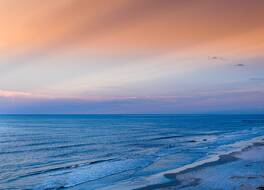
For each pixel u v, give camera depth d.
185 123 148.12
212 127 108.00
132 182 22.00
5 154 38.12
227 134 71.06
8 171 27.00
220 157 32.69
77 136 66.75
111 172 26.00
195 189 19.64
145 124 135.75
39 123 143.00
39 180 23.09
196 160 31.69
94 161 32.44
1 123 140.12
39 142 53.44
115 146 47.38
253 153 35.47
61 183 22.00
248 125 121.81
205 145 47.06
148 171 26.20
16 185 21.59
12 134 71.69
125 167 28.31
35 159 34.25
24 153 39.19
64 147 45.97
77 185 21.34
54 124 132.12
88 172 26.09
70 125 122.81
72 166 29.34
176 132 81.06
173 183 21.41
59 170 27.27
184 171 25.58
